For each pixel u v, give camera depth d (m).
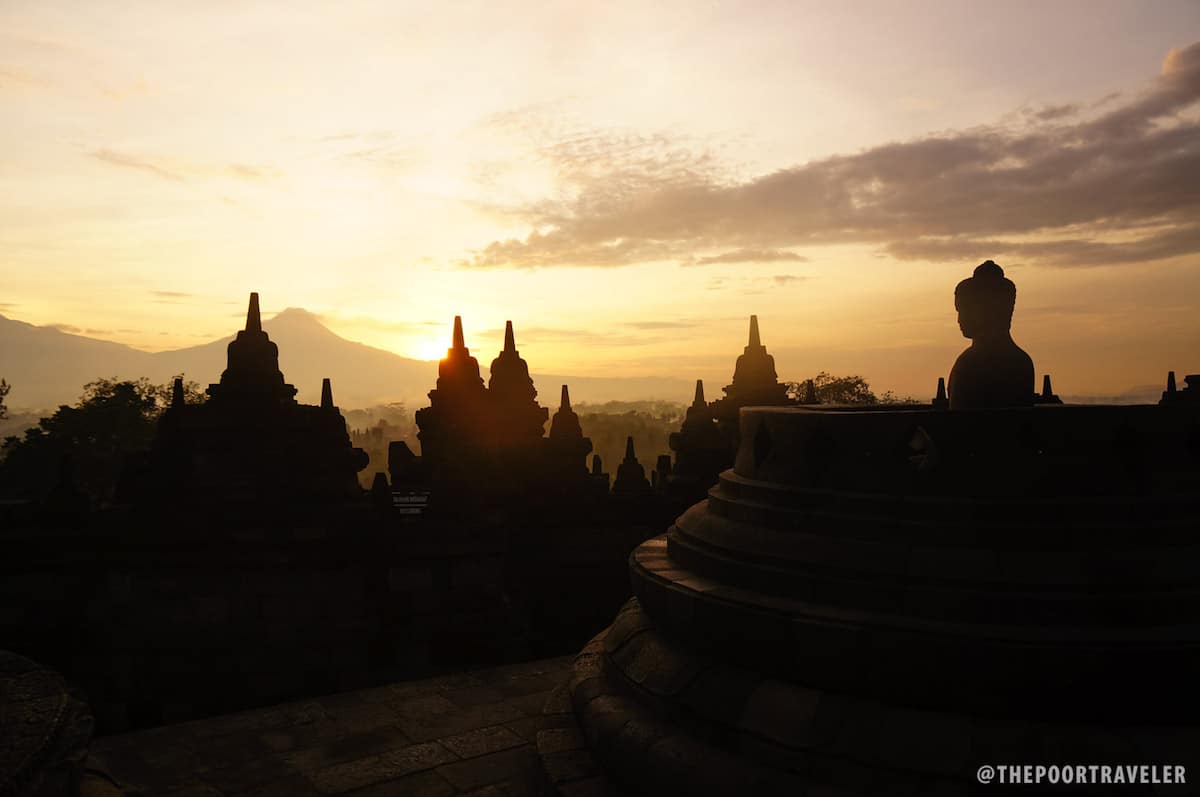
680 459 17.56
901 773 6.26
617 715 8.38
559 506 15.69
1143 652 6.14
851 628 6.88
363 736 10.81
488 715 11.55
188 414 12.93
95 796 6.87
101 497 49.31
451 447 14.95
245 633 12.57
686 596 8.37
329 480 13.38
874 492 8.07
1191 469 7.66
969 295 9.02
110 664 12.23
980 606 6.76
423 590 13.31
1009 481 7.40
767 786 6.65
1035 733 6.23
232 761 10.06
